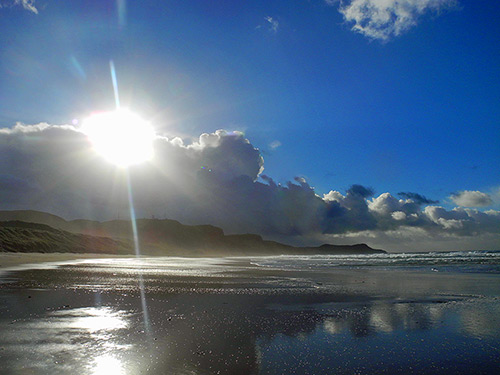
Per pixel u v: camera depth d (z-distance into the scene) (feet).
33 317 34.14
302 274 91.81
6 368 20.62
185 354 23.67
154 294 50.44
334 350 25.00
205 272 95.96
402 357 23.66
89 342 26.02
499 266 120.37
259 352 24.36
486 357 23.75
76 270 92.68
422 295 51.75
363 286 63.21
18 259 147.64
